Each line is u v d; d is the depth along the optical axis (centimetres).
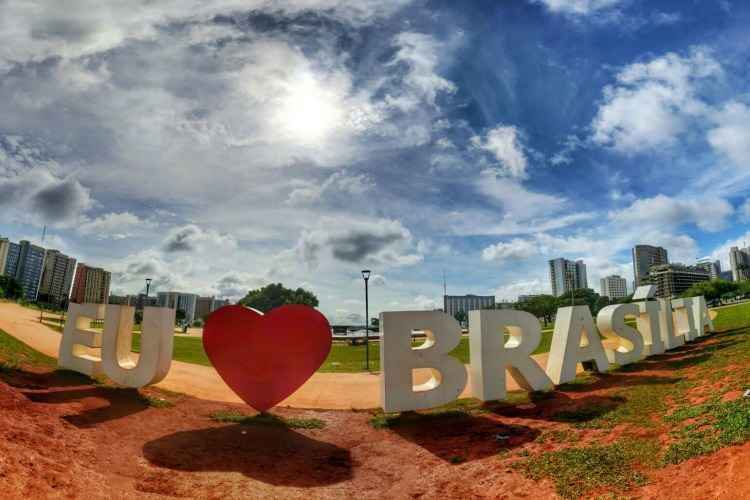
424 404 1470
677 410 1133
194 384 1983
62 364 1730
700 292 7281
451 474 1002
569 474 889
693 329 2344
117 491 794
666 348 2133
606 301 10081
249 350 1479
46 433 987
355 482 1006
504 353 1580
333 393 1978
